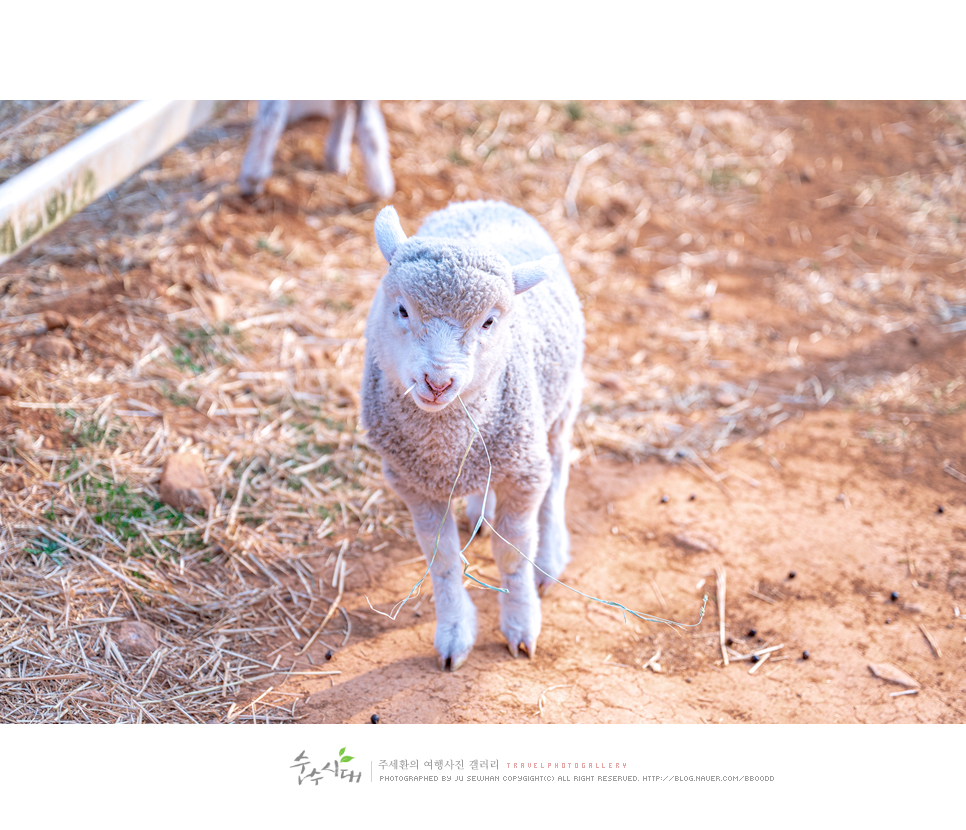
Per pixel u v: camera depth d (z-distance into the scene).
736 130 8.87
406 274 2.83
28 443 4.29
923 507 4.92
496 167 7.66
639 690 3.72
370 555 4.30
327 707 3.51
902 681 3.84
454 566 3.60
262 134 6.36
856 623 4.16
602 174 7.92
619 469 5.11
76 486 4.20
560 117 8.53
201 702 3.47
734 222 7.63
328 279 6.09
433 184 7.25
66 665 3.46
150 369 4.96
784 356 6.20
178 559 4.04
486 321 2.92
